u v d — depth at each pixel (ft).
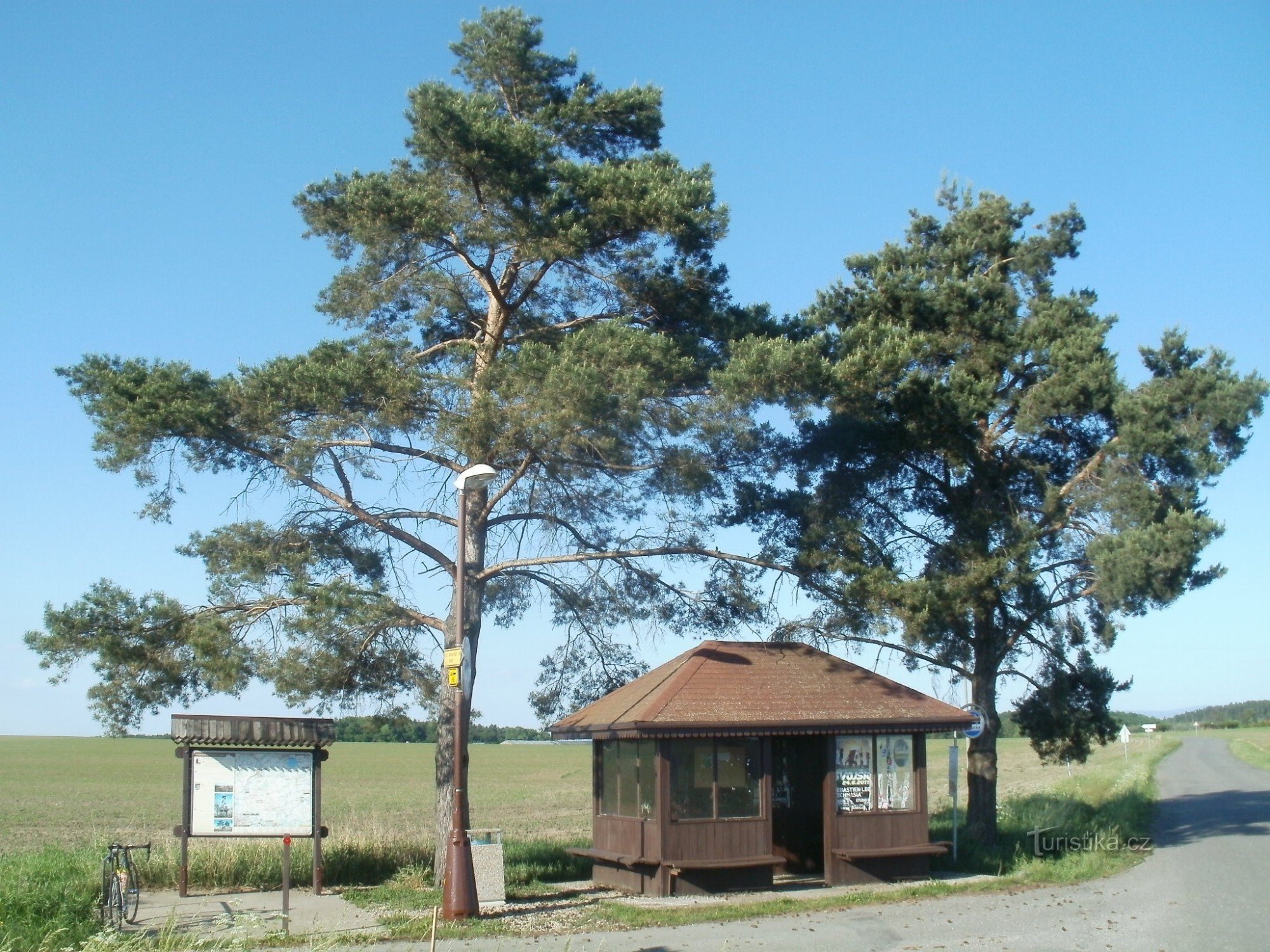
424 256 67.72
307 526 66.59
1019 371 81.76
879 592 68.59
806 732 63.36
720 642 71.72
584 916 54.08
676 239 65.82
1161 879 64.03
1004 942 45.57
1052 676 82.07
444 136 62.28
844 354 68.69
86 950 39.06
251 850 67.41
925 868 67.05
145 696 60.13
